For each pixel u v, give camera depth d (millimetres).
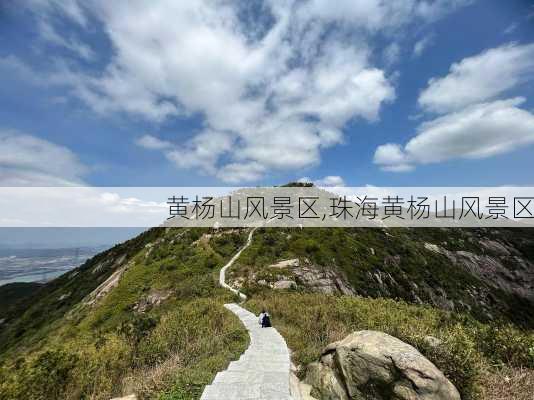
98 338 16359
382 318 14750
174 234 73812
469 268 89062
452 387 6629
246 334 14195
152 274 50969
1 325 76500
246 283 41031
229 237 68562
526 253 108812
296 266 50250
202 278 44344
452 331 10672
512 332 10727
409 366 6562
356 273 55500
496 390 7582
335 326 14070
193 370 8711
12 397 9977
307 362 9625
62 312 64562
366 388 6781
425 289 62750
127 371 11383
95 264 90062
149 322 19031
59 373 10648
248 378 8141
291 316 18625
